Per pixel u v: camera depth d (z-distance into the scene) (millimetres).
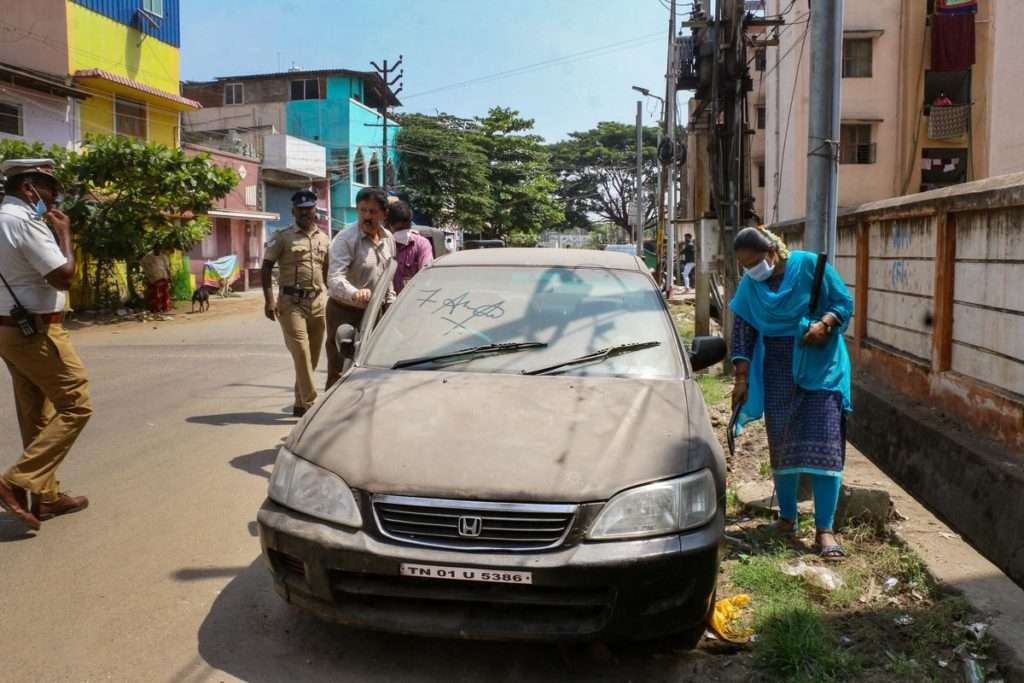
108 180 17062
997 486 4938
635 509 3035
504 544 2975
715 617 3467
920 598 3744
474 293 4496
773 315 4258
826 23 5156
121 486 5406
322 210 36312
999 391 5496
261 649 3328
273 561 3234
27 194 4449
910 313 7148
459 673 3182
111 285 19156
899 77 26859
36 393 4855
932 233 6637
